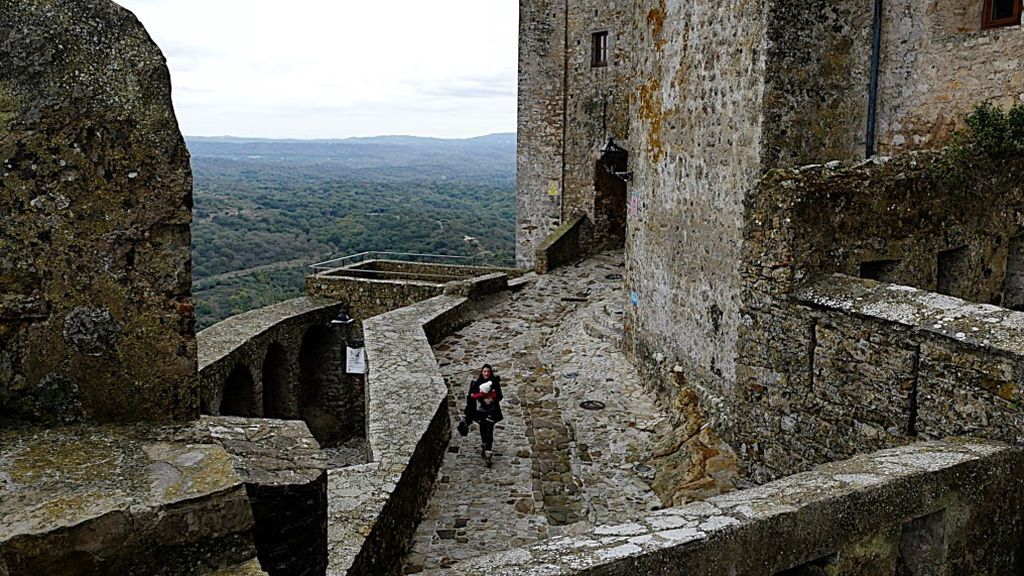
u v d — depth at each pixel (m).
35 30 2.37
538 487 7.21
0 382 2.46
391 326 11.68
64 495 2.15
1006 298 6.91
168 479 2.29
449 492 7.13
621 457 7.68
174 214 2.56
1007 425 4.01
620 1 19.41
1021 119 5.86
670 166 8.68
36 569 2.00
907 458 3.80
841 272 5.68
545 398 9.79
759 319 5.91
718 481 6.41
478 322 14.11
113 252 2.51
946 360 4.35
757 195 5.84
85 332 2.52
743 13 6.69
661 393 8.88
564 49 20.73
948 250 6.18
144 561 2.16
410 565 5.80
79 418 2.56
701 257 7.76
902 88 6.68
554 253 19.27
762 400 5.95
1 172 2.37
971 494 3.72
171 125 2.54
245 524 2.29
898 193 5.84
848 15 6.59
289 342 15.03
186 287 2.62
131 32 2.50
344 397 17.27
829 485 3.47
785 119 6.47
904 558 3.86
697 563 3.02
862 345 4.95
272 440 3.33
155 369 2.60
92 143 2.45
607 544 3.00
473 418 7.89
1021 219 6.55
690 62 7.98
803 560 3.28
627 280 10.80
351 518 4.98
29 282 2.44
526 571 2.80
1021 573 4.00
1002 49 6.07
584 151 20.95
